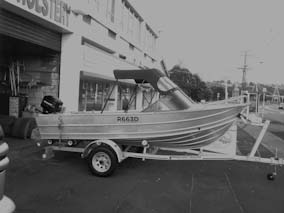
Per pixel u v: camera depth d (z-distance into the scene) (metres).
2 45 8.46
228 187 5.07
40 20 7.80
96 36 12.48
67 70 9.64
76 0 9.62
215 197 4.54
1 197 2.11
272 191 4.92
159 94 5.46
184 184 5.15
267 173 6.07
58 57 9.71
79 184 4.87
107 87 15.56
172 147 5.66
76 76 9.80
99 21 12.64
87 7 10.94
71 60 9.62
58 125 5.72
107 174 5.27
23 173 5.31
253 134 12.82
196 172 6.00
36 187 4.62
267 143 10.30
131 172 5.80
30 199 4.11
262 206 4.22
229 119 5.25
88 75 11.35
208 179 5.53
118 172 5.73
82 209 3.85
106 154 5.23
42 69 9.82
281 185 5.27
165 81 5.42
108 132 5.42
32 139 7.96
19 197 4.16
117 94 13.41
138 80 5.73
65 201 4.10
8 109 8.95
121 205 4.05
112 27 14.80
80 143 6.18
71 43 9.60
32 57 9.85
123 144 5.66
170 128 5.14
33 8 7.16
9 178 4.97
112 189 4.70
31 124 8.16
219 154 5.49
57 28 8.80
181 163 6.74
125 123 5.30
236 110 5.27
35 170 5.55
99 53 12.45
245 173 6.04
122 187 4.82
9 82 9.69
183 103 5.30
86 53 10.91
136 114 5.23
